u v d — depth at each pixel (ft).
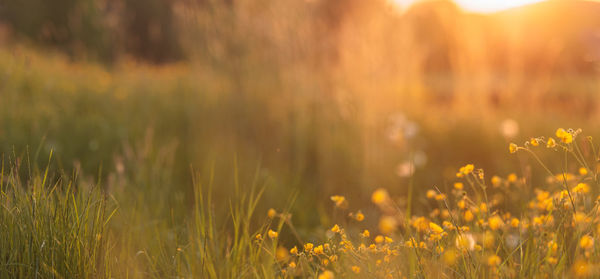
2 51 27.73
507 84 19.19
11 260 5.01
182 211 8.25
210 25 16.65
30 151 10.39
